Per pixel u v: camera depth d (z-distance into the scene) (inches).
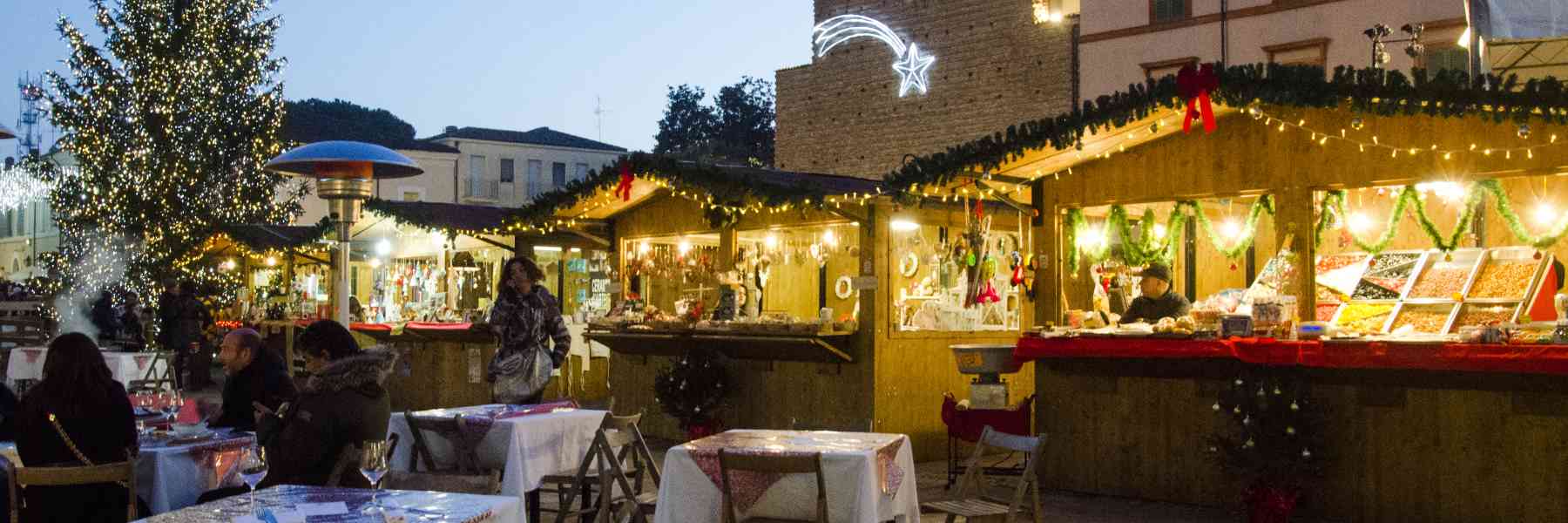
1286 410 345.4
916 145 1090.1
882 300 470.6
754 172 519.2
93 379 262.5
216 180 1043.9
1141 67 943.7
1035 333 402.9
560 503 315.3
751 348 498.3
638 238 594.9
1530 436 321.4
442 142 1911.9
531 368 404.2
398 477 243.1
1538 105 311.9
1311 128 380.2
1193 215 514.3
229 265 946.1
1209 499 372.5
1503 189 402.6
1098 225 484.1
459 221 645.3
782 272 556.7
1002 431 409.7
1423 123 361.1
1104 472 394.0
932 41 1082.1
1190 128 395.5
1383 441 343.9
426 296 729.0
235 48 1050.1
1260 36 888.3
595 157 1968.5
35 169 1056.2
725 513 253.8
